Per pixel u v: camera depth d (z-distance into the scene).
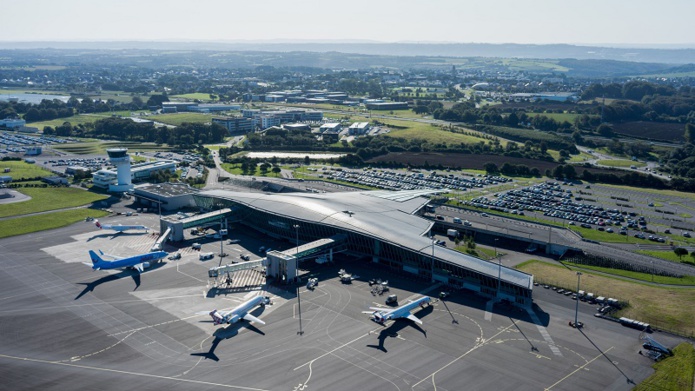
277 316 133.38
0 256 175.12
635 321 130.00
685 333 126.69
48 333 124.62
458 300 144.00
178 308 137.62
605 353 117.06
